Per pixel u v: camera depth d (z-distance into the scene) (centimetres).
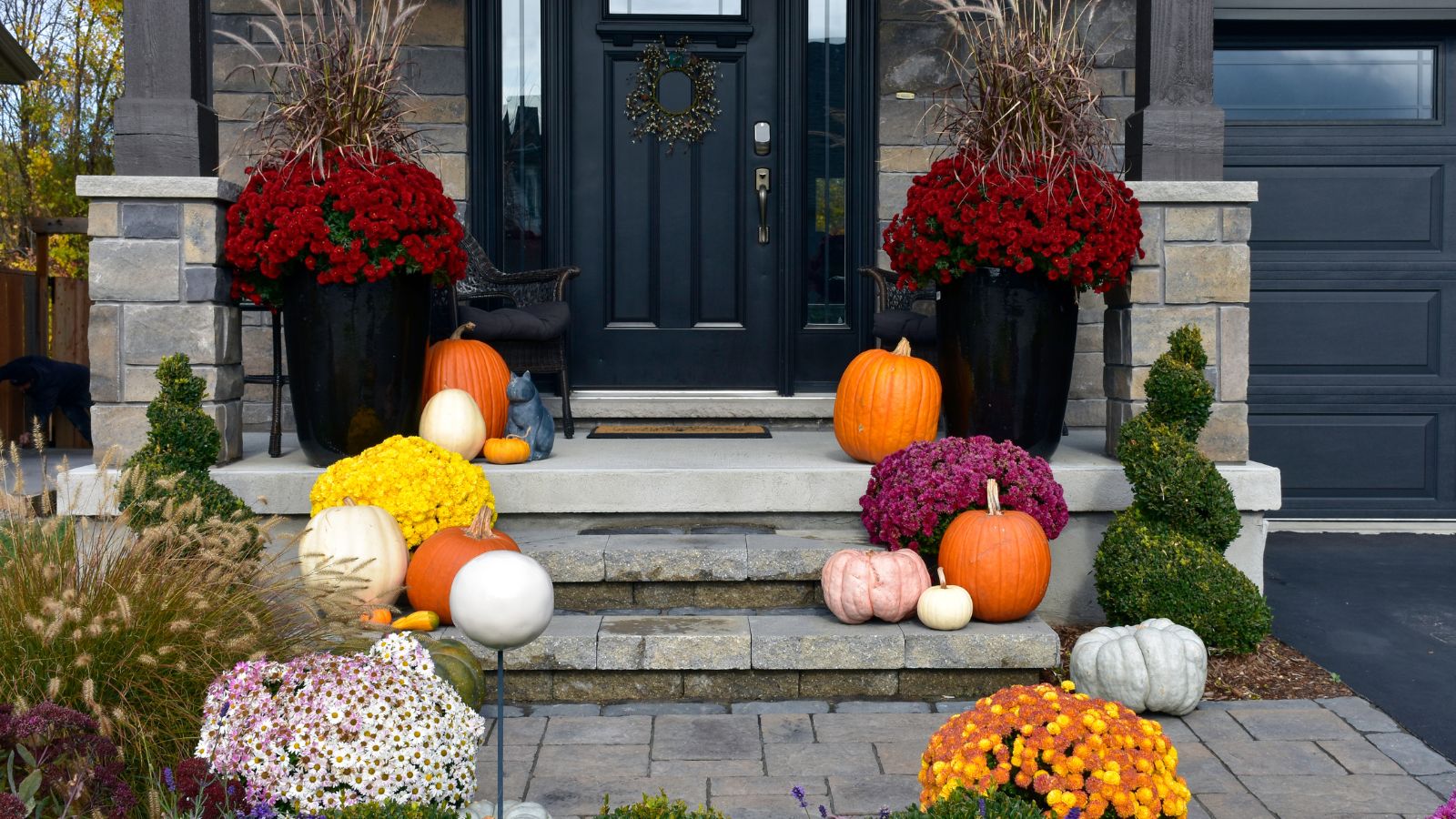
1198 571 402
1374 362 661
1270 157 659
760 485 446
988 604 388
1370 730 351
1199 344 437
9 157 1440
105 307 442
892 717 362
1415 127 655
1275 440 664
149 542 310
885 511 412
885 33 618
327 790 246
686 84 634
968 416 463
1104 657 360
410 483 410
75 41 1453
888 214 624
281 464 459
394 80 461
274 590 325
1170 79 473
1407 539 643
